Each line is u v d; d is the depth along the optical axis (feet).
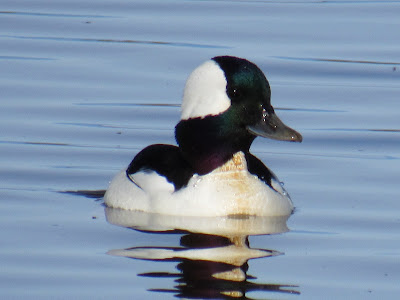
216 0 83.82
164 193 45.55
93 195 49.14
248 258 40.16
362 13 80.33
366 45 73.20
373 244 42.04
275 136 44.19
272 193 45.73
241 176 45.47
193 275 38.32
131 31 75.46
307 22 77.87
